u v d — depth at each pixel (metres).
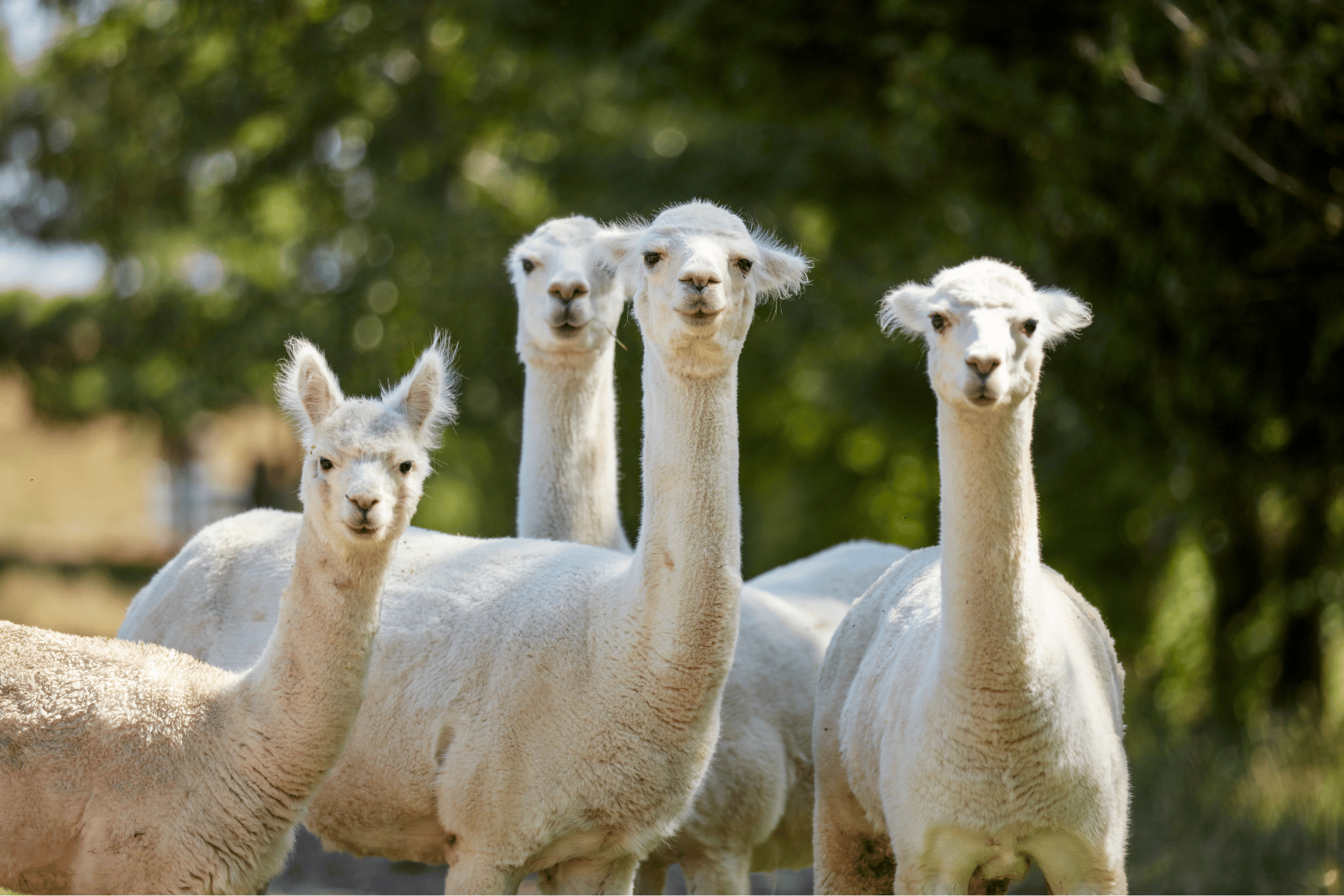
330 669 13.48
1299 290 28.39
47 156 60.12
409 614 15.98
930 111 32.62
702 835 17.42
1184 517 36.12
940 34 31.83
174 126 54.44
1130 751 30.36
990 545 13.12
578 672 14.83
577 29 39.28
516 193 57.94
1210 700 33.66
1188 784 26.95
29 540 85.38
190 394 66.12
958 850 13.57
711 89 39.38
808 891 25.66
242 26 49.53
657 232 14.53
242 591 17.44
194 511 89.69
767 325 54.38
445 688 15.30
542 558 16.38
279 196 60.16
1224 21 24.72
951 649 13.34
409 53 53.12
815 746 16.66
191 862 13.41
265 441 82.44
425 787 15.27
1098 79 28.94
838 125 42.50
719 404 14.52
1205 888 22.16
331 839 16.31
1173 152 26.86
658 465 14.62
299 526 18.11
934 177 37.16
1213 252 28.72
